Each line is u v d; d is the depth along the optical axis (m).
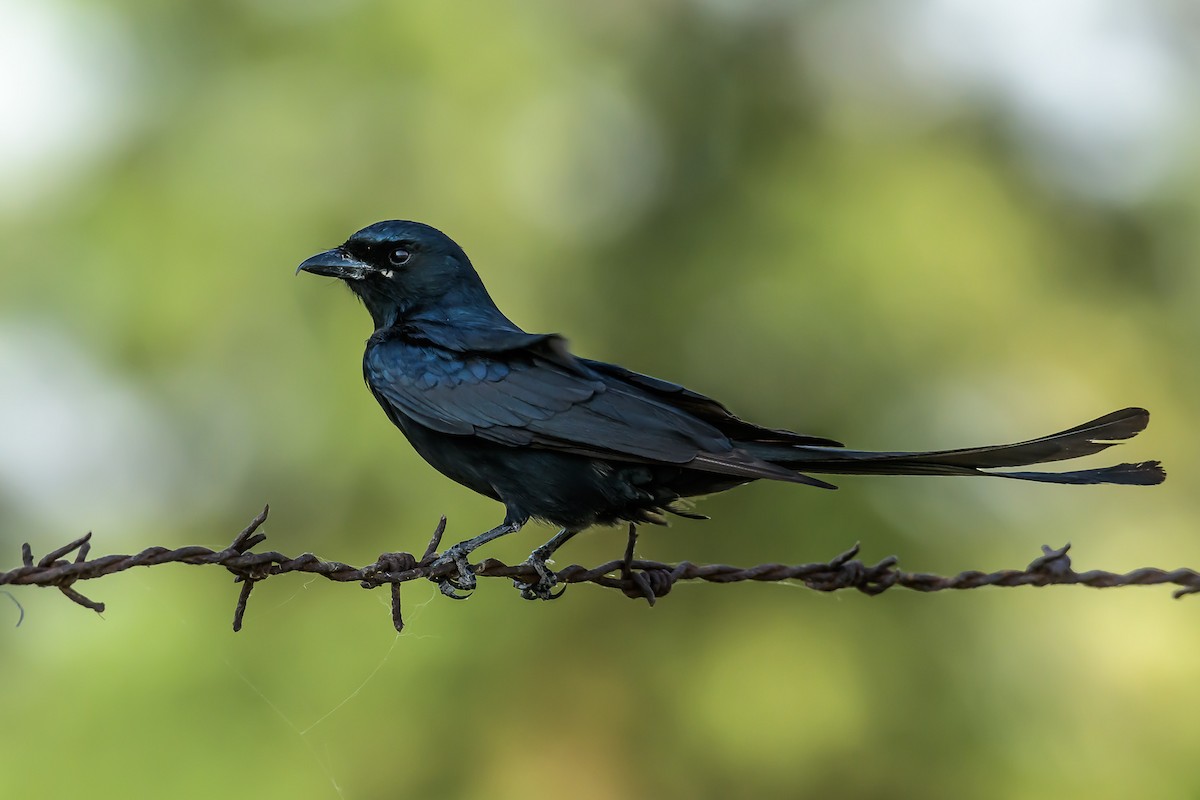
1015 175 17.70
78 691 13.61
